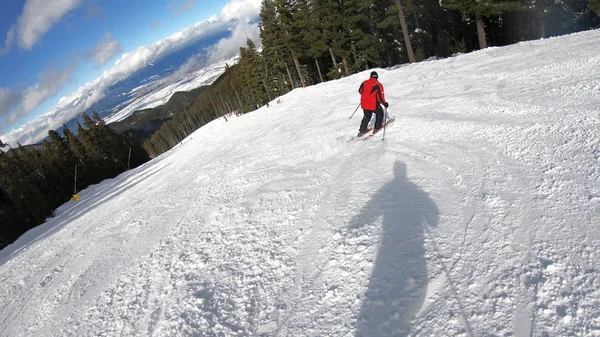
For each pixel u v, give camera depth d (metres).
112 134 62.53
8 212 29.44
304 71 46.44
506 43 31.23
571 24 23.81
